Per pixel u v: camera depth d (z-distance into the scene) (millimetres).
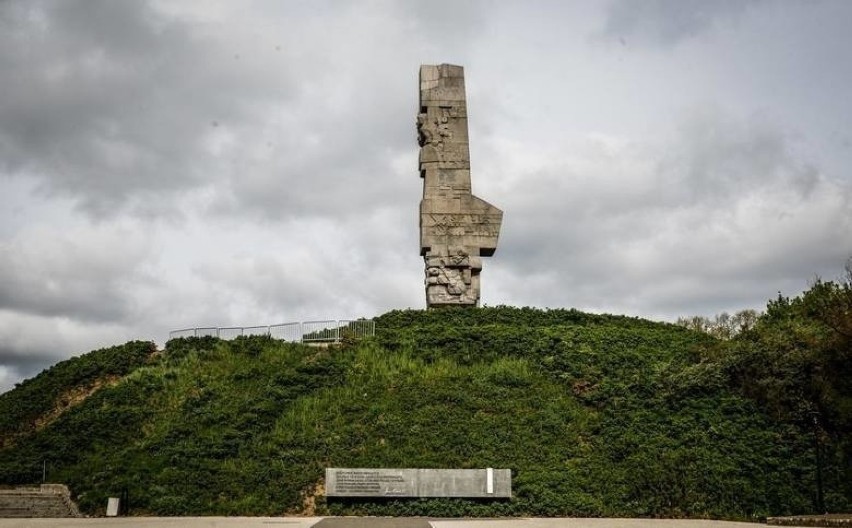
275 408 35031
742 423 32969
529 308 50125
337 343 43031
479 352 40719
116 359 42125
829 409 31891
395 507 28547
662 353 41312
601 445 32094
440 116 52031
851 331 32375
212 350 42375
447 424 33312
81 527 24672
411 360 39625
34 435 35969
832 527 24047
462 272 50375
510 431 33000
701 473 29734
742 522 26672
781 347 36219
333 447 31797
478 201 51031
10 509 28750
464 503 28656
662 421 33688
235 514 28172
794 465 30094
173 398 37125
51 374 43250
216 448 32031
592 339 42656
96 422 35438
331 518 27078
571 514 28109
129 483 30094
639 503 28656
